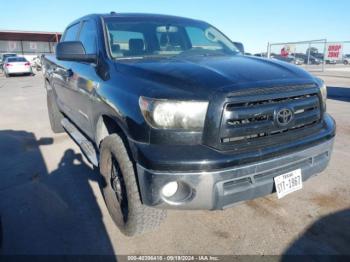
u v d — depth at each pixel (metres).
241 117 2.14
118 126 2.69
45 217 3.05
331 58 18.91
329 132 2.62
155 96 2.15
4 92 13.27
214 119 2.11
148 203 2.18
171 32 3.66
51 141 5.46
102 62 3.03
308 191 3.40
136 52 3.26
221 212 3.04
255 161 2.18
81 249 2.57
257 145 2.23
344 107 7.93
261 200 3.24
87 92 3.20
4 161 4.54
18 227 2.89
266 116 2.24
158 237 2.69
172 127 2.14
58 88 4.84
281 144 2.31
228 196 2.14
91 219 3.00
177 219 2.95
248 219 2.92
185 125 2.13
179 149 2.11
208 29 4.08
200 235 2.71
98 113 2.96
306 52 19.70
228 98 2.10
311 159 2.51
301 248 2.51
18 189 3.64
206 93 2.14
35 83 17.50
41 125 6.68
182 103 2.12
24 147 5.16
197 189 2.08
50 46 42.69
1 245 2.60
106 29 3.33
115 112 2.49
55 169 4.20
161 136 2.14
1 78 21.86
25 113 8.20
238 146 2.17
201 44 3.75
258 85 2.22
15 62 22.61
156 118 2.13
